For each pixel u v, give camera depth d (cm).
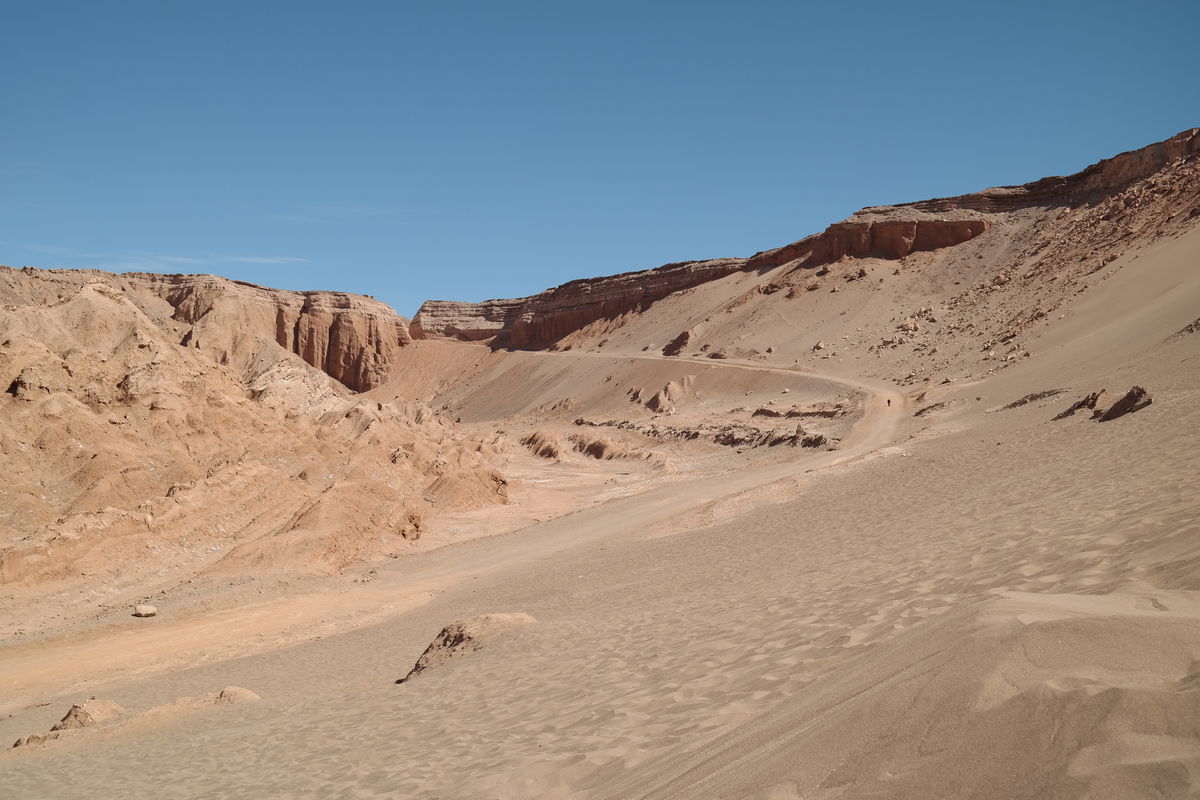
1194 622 379
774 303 12825
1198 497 902
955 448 3394
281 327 17000
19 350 4472
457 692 1246
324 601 3244
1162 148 10369
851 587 1138
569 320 17475
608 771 598
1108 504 1152
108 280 13388
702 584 1878
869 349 10150
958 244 12188
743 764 447
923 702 383
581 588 2456
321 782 891
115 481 4044
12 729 1970
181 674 2406
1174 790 253
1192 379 2989
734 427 7988
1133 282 7344
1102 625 386
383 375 17712
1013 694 350
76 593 3338
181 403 4888
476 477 5788
